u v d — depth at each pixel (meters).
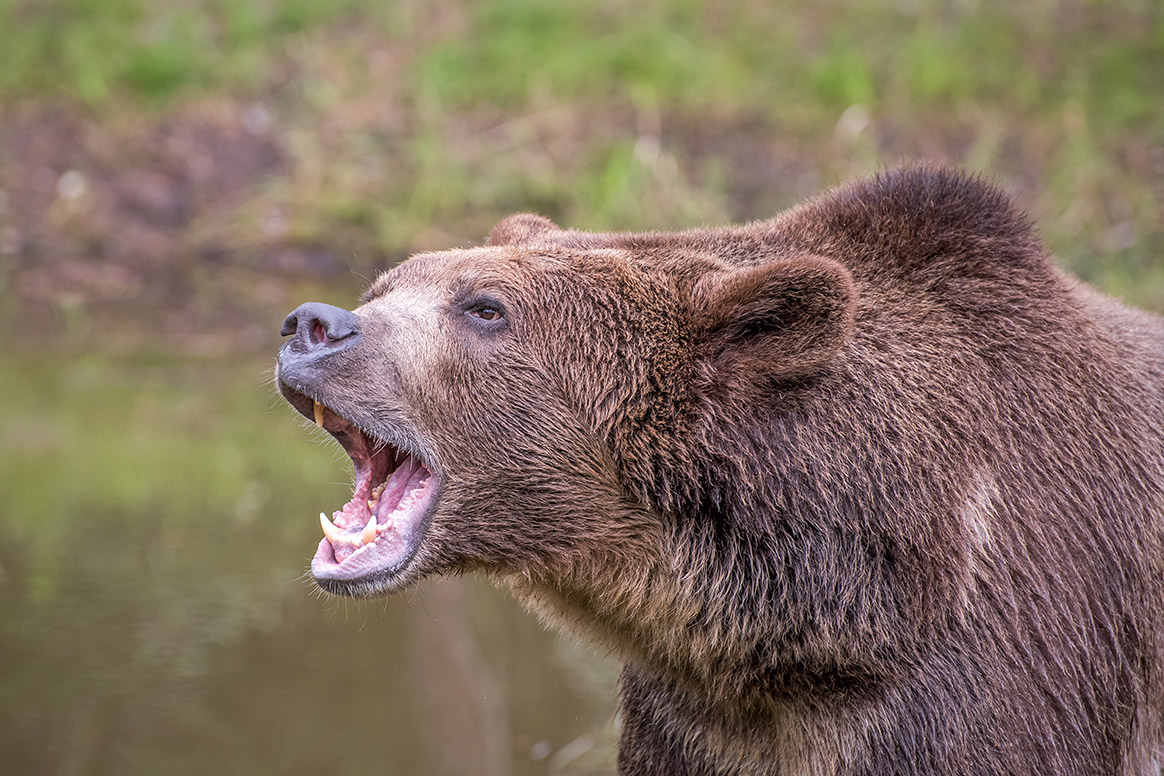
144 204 21.30
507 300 7.65
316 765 9.80
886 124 22.88
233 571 12.80
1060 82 23.47
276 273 20.52
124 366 17.98
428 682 11.32
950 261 7.91
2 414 16.30
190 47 23.88
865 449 7.32
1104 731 7.58
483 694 11.26
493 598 13.48
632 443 7.50
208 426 16.41
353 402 7.50
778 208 21.55
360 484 7.99
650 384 7.51
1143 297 18.73
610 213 21.09
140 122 22.47
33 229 20.55
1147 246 20.05
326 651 11.74
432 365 7.59
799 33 24.89
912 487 7.29
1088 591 7.51
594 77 23.59
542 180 21.62
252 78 23.59
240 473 15.18
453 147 22.31
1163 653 8.02
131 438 15.94
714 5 25.34
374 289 8.13
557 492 7.61
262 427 16.52
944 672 7.22
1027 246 8.12
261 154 22.38
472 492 7.63
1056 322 7.91
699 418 7.42
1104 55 23.80
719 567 7.43
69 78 23.02
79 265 20.11
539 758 10.24
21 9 24.08
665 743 8.38
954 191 8.12
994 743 7.19
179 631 11.70
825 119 23.14
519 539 7.68
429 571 7.67
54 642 11.32
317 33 24.75
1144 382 8.20
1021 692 7.25
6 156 21.56
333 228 21.09
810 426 7.34
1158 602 7.91
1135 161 21.78
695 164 22.25
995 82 23.47
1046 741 7.30
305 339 7.61
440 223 21.20
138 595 12.24
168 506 14.20
